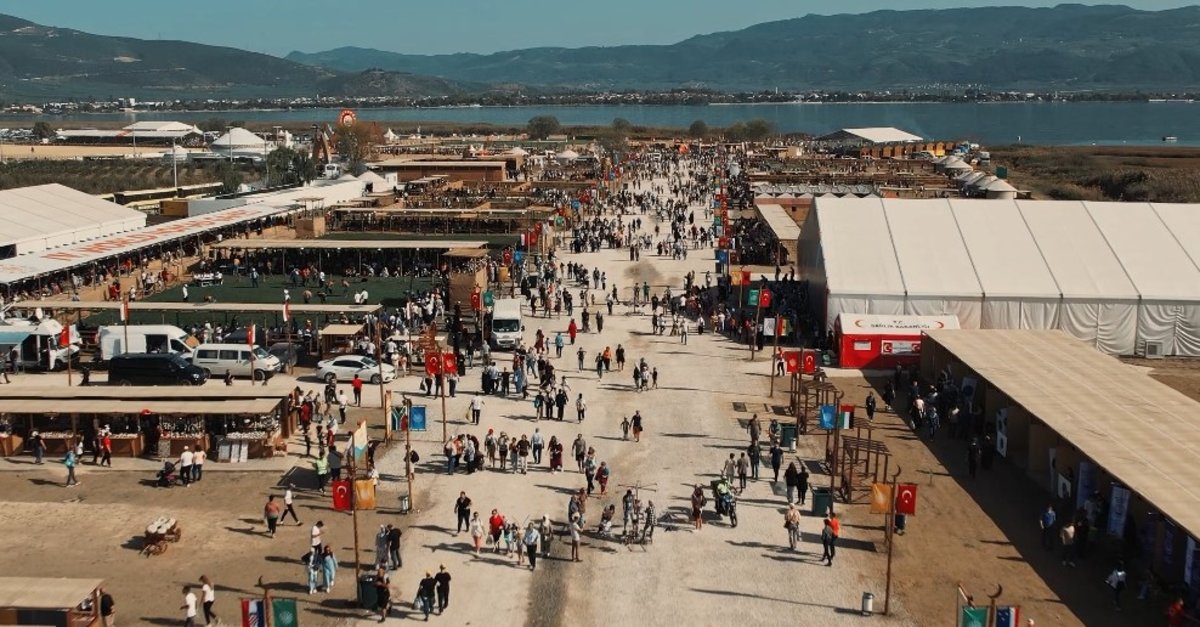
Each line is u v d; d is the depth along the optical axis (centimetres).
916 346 6094
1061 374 4841
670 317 7662
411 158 19162
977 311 6356
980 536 3803
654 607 3278
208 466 4500
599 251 10619
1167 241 6756
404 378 5969
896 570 3531
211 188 15775
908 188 13338
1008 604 3253
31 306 6419
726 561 3619
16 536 3759
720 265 8625
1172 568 3331
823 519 3994
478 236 10425
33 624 2825
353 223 11100
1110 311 6303
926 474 4425
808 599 3331
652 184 17800
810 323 6975
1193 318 6284
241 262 9319
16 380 5772
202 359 5809
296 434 4922
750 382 5925
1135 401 4362
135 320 6938
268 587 3381
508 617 3212
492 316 6750
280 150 17512
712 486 4122
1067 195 15125
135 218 10562
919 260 6644
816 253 7075
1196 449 3709
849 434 4962
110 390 4875
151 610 3209
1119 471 3472
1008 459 4600
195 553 3631
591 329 7269
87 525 3869
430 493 4225
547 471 4500
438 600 3231
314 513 4000
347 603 3288
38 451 4534
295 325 6756
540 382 5700
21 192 10106
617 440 4888
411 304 7181
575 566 3581
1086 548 3606
